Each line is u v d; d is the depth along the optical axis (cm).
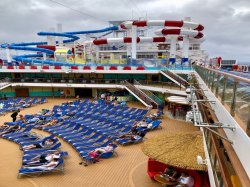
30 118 2208
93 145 1448
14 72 3638
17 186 1028
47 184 1047
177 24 3108
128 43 3841
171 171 1054
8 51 4016
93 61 4184
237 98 412
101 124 1945
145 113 2328
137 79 3572
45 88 3800
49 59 4662
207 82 955
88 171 1174
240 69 1653
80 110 2570
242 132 355
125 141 1537
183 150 1010
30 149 1394
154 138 1180
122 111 2442
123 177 1112
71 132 1742
